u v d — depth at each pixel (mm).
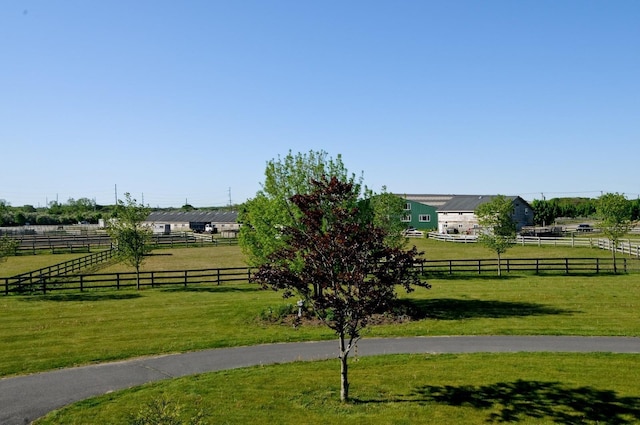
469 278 35625
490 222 36938
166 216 122375
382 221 30703
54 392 14570
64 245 67562
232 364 16984
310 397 13781
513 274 37188
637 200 89250
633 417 12352
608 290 29469
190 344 19484
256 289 32750
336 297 12930
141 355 18219
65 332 21516
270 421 12305
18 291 31828
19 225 125125
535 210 91188
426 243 65188
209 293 31281
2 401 13922
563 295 28156
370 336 20406
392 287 14070
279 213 24297
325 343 19516
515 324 21812
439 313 24234
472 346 18625
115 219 33750
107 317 24359
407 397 13719
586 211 110125
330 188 13633
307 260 13328
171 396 13906
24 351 18703
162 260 52562
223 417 12523
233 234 91500
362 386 14586
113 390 14672
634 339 19266
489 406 13062
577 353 17453
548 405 13094
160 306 26922
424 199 101938
